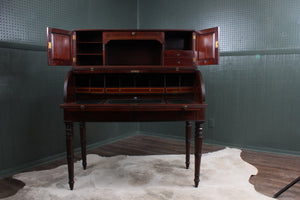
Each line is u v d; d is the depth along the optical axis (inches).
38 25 113.7
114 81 115.9
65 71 128.7
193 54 102.7
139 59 118.1
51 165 117.0
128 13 165.8
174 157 125.3
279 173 105.5
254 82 138.4
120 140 163.3
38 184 94.1
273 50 132.1
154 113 86.6
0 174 101.9
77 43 104.7
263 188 91.0
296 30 126.7
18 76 107.3
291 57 129.0
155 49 117.6
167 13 162.2
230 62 143.6
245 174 103.0
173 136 166.2
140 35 103.9
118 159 122.5
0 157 102.1
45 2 116.1
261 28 134.1
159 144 153.6
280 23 129.6
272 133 135.9
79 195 84.6
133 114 86.3
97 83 114.3
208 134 153.4
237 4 138.8
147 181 96.3
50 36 91.4
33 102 113.8
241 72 141.3
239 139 144.4
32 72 112.8
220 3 143.6
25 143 111.3
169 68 101.7
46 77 119.0
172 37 116.1
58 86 125.0
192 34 102.8
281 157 127.6
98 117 86.4
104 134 153.4
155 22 167.2
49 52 91.1
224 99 146.9
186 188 89.6
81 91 104.2
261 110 137.9
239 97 142.8
